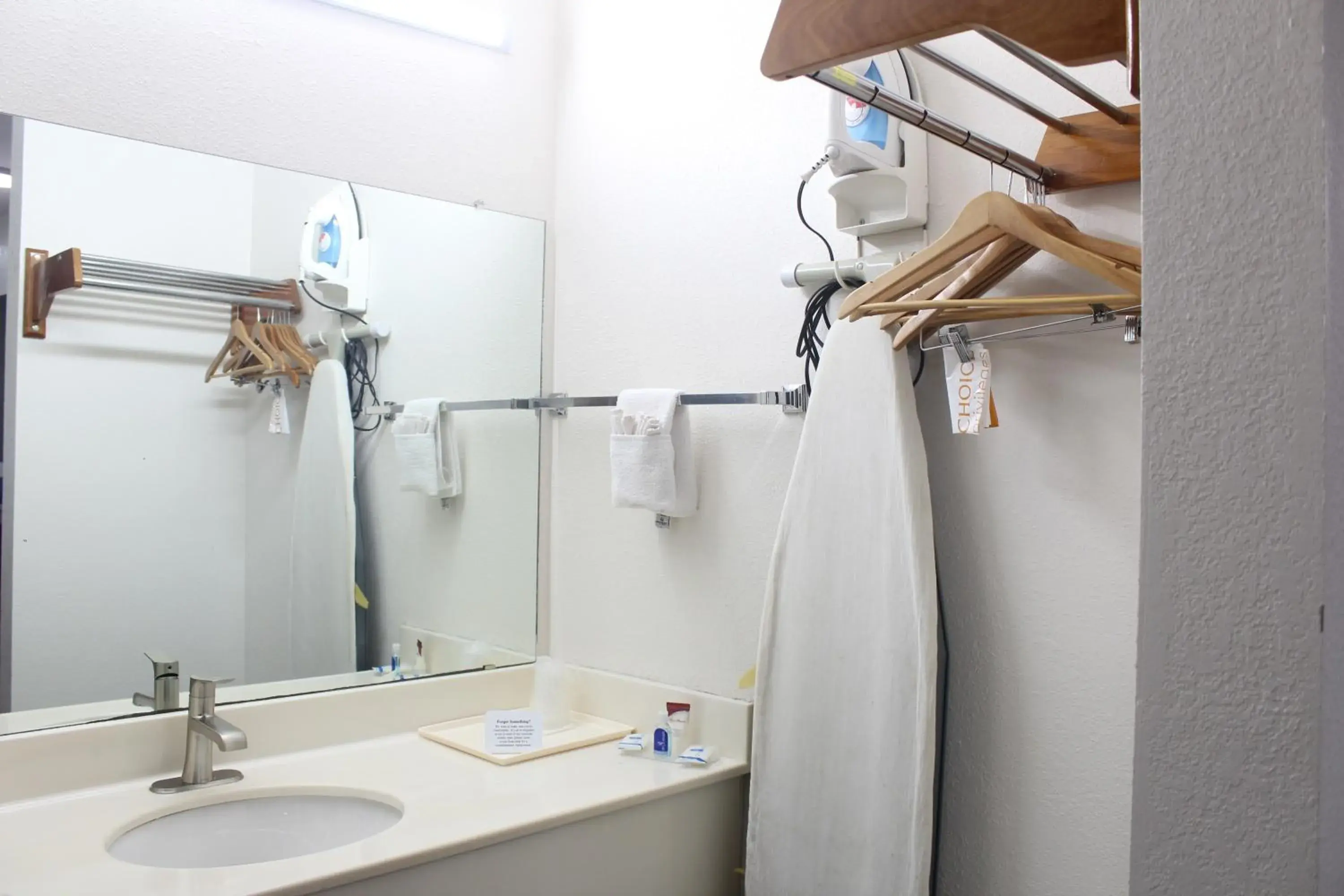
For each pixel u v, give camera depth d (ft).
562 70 7.50
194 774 5.47
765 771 5.46
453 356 6.97
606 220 7.09
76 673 5.52
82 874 4.32
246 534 6.12
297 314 6.32
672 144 6.65
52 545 5.48
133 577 5.72
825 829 5.20
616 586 6.90
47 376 5.48
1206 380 2.33
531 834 5.02
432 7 6.80
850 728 5.14
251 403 6.15
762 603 6.01
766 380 6.04
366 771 5.78
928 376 5.31
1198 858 2.33
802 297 5.87
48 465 5.48
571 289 7.34
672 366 6.59
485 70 7.15
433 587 6.85
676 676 6.48
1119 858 4.53
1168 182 2.41
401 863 4.54
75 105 5.56
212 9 5.99
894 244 5.42
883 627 5.00
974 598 5.08
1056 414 4.79
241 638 6.08
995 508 5.01
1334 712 2.20
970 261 4.67
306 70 6.34
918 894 4.71
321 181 6.39
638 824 5.51
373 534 6.61
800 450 5.38
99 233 5.62
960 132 4.17
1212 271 2.33
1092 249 4.15
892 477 5.00
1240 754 2.27
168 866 5.08
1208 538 2.32
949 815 5.15
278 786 5.49
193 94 5.93
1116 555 4.57
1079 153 4.60
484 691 6.96
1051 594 4.79
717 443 6.29
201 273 5.97
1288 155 2.22
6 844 4.64
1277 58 2.25
